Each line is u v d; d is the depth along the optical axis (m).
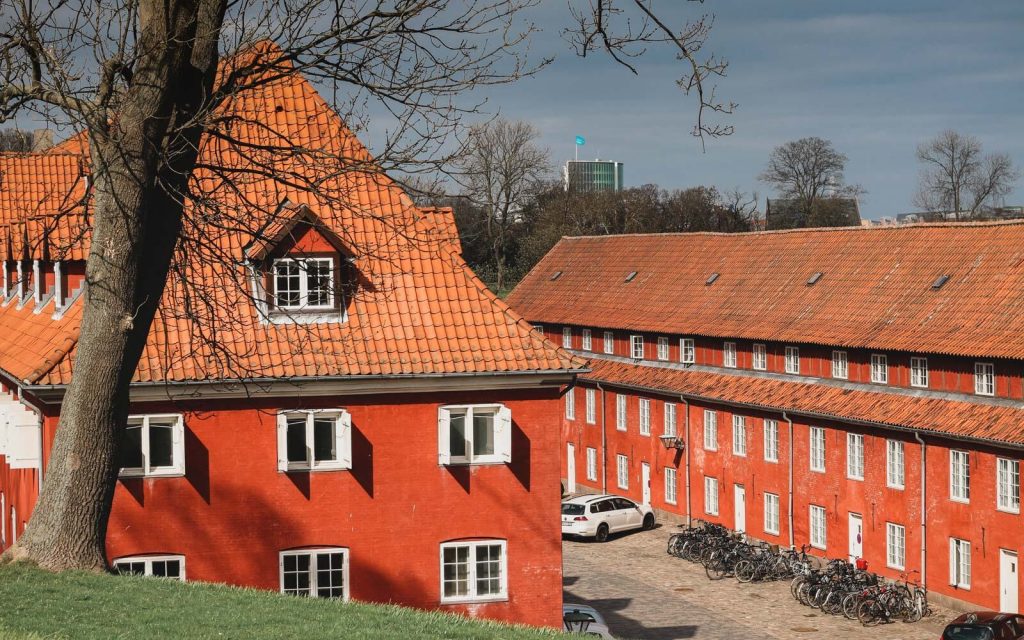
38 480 24.19
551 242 103.12
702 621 41.75
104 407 16.25
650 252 70.25
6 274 32.28
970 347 43.47
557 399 25.64
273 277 24.83
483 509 25.30
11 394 26.09
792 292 56.16
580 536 55.78
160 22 15.22
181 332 24.17
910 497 44.44
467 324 25.56
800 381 51.94
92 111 15.34
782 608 43.69
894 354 47.12
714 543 49.88
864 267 54.00
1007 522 40.38
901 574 44.78
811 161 123.12
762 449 52.50
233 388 24.00
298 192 25.33
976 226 50.94
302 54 15.98
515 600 25.41
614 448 64.00
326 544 24.66
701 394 56.03
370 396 24.78
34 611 15.29
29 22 15.41
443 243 26.41
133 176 15.36
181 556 24.05
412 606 24.98
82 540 16.70
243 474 24.30
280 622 16.98
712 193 122.94
